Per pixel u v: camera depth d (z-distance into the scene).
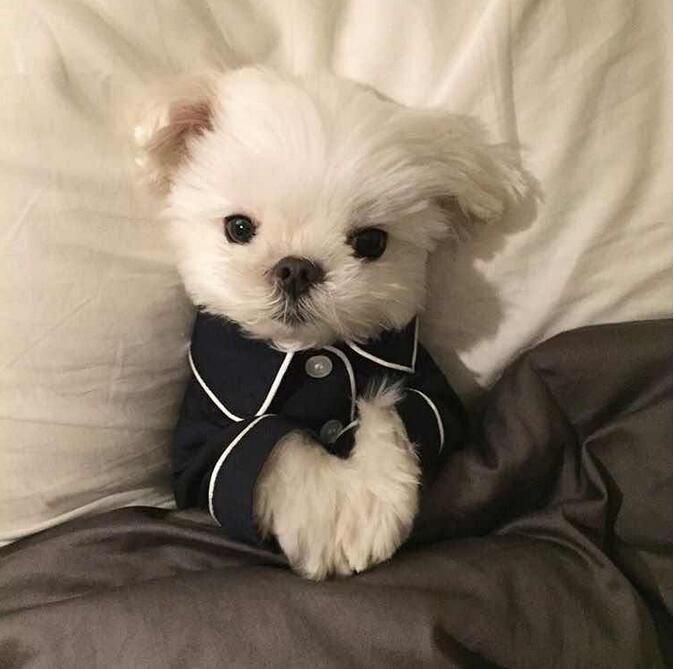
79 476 0.33
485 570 0.29
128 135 0.30
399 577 0.29
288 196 0.28
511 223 0.32
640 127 0.31
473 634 0.28
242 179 0.28
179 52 0.30
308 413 0.31
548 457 0.32
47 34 0.29
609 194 0.31
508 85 0.30
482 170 0.31
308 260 0.28
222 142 0.29
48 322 0.31
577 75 0.30
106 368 0.32
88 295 0.31
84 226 0.30
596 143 0.31
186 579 0.29
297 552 0.30
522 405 0.32
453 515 0.32
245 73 0.30
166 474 0.35
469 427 0.35
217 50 0.30
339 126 0.28
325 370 0.32
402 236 0.30
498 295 0.33
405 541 0.31
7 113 0.29
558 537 0.31
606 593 0.30
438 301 0.33
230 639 0.27
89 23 0.29
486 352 0.34
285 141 0.28
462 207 0.31
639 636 0.29
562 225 0.32
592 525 0.32
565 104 0.30
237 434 0.30
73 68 0.29
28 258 0.30
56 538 0.32
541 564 0.30
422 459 0.32
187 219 0.30
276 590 0.28
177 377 0.34
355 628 0.27
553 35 0.30
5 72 0.29
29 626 0.28
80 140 0.30
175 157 0.31
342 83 0.30
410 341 0.33
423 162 0.29
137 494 0.35
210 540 0.31
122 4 0.29
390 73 0.31
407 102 0.31
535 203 0.31
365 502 0.30
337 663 0.27
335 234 0.28
